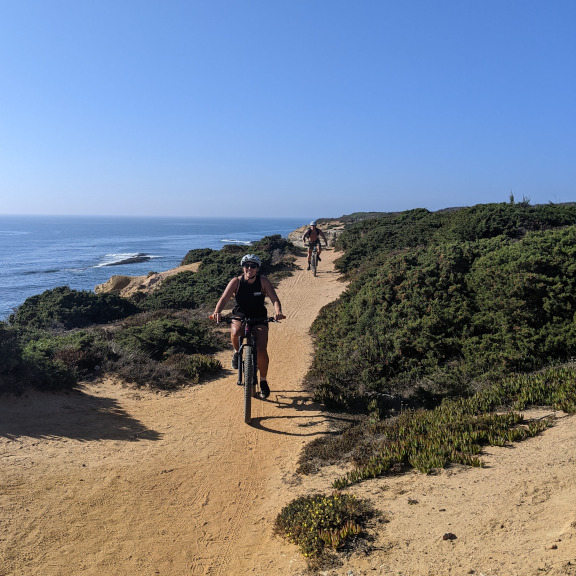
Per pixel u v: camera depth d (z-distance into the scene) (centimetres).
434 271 932
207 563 350
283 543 360
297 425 616
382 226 2892
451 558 288
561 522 294
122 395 729
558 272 755
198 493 453
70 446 528
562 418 492
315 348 1020
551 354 694
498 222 1503
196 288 1884
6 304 3047
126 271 4859
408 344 796
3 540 354
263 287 639
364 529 349
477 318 801
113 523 394
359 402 676
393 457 462
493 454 439
